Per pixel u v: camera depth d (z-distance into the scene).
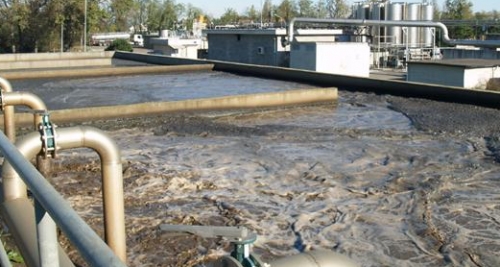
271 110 13.21
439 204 6.10
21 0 45.12
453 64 22.00
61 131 3.14
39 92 17.11
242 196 6.35
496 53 28.69
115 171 3.32
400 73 32.88
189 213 5.74
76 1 45.22
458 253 4.83
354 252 4.86
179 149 8.90
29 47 46.69
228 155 8.44
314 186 6.77
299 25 39.56
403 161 8.04
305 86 17.48
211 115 12.51
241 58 36.12
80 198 6.21
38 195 1.45
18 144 3.10
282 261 1.98
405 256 4.79
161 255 4.67
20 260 3.84
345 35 37.38
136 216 5.62
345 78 16.67
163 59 27.14
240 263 1.75
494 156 8.31
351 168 7.64
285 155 8.41
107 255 1.06
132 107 11.77
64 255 2.55
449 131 10.17
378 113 12.50
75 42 48.03
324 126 11.02
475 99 12.92
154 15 81.69
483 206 6.02
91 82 19.55
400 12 37.94
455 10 66.75
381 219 5.62
